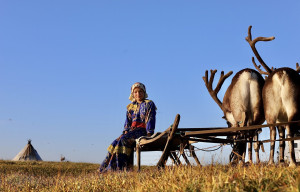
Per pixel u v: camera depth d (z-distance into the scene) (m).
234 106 7.48
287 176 4.71
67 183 7.58
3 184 8.55
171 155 7.33
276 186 4.48
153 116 8.24
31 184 8.61
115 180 6.78
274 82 6.70
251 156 7.36
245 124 7.28
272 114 6.74
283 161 6.68
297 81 6.57
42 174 12.05
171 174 5.93
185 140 6.85
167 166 6.74
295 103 6.49
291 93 6.50
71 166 16.19
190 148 7.10
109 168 8.02
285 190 4.21
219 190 4.46
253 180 4.72
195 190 4.70
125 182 6.47
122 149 8.02
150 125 8.16
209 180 4.83
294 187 4.07
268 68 7.98
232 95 7.52
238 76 7.53
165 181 5.46
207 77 8.70
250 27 8.10
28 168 14.42
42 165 16.89
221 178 4.86
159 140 7.40
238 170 5.61
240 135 7.25
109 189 6.36
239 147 7.27
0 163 17.38
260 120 7.31
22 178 9.68
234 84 7.53
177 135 6.79
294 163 6.35
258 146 7.55
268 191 4.29
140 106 8.38
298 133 7.03
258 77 7.41
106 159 8.21
